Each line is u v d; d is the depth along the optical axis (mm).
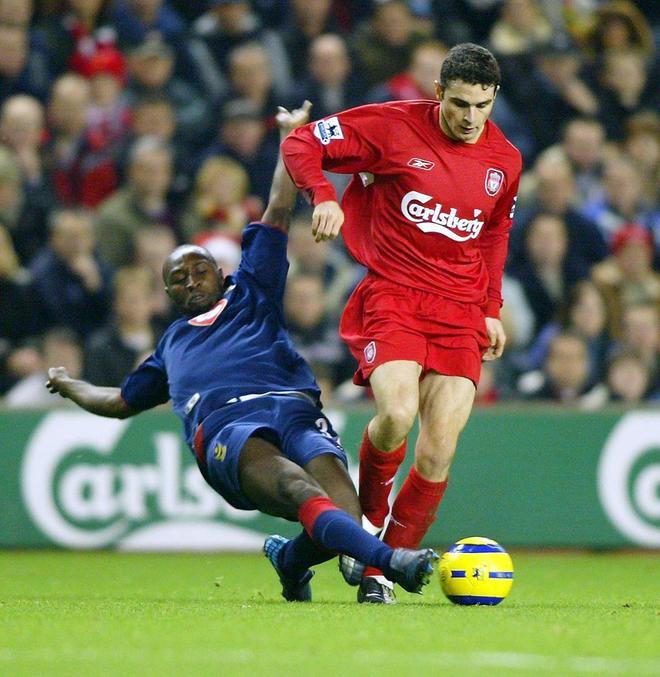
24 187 43906
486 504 36875
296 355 21031
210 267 21438
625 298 44969
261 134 46469
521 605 20609
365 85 47875
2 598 22234
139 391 21625
